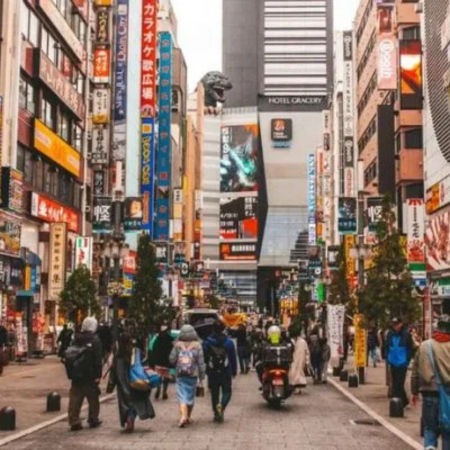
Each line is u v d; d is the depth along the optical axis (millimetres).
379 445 14297
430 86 53000
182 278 88062
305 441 14773
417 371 10906
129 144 74375
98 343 16297
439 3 50344
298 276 104375
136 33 76125
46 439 14789
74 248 54219
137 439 14844
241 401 23375
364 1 83375
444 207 49281
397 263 24984
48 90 49375
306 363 23922
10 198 39562
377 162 66750
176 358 17062
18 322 39281
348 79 87188
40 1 47312
